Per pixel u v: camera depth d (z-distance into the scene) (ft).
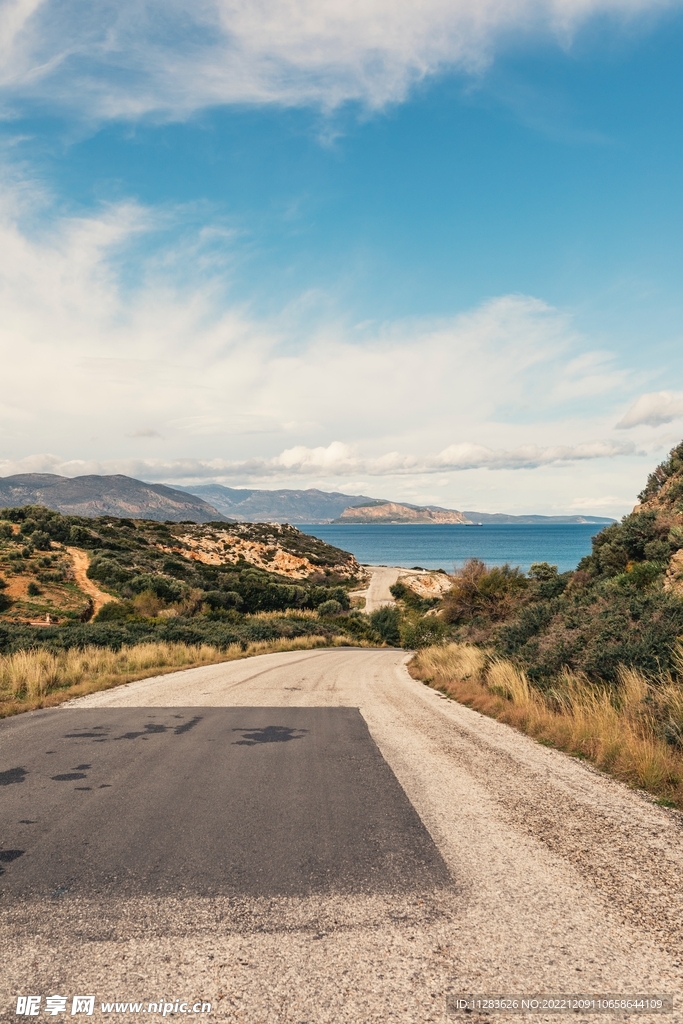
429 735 27.58
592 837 14.88
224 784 19.36
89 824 15.56
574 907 11.32
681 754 20.84
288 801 17.61
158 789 18.76
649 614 34.04
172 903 11.31
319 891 11.85
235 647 82.38
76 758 22.74
